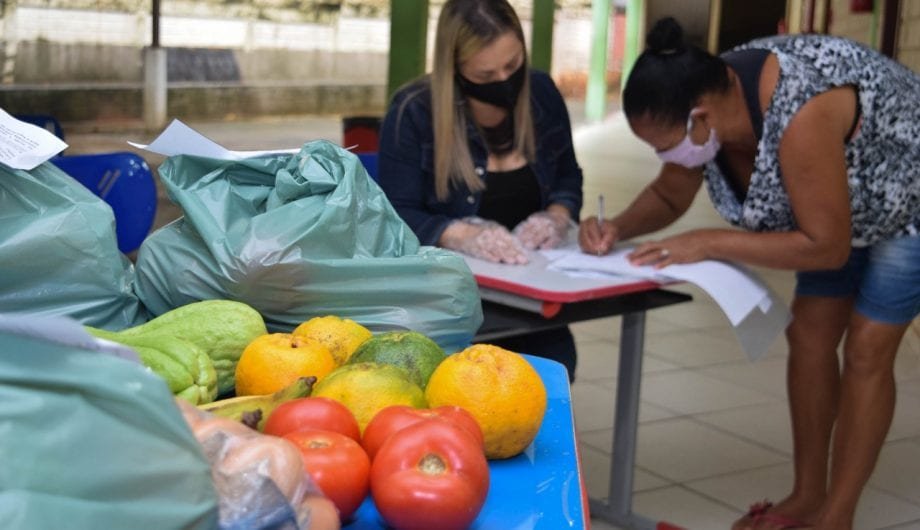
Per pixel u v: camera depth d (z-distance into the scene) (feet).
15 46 40.63
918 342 15.93
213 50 45.85
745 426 12.82
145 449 2.30
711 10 46.68
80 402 2.24
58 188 4.45
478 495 3.13
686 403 13.57
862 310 8.68
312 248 4.53
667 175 9.18
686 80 7.64
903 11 19.83
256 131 44.16
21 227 4.31
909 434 12.68
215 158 4.75
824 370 9.32
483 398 3.65
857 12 22.97
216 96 45.39
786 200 8.00
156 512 2.29
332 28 48.52
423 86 8.98
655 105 7.72
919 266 8.35
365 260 4.63
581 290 7.31
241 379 3.96
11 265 4.27
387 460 3.14
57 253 4.36
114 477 2.24
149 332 4.12
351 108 49.47
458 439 3.16
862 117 7.78
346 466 3.10
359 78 49.83
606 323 17.34
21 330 2.27
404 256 4.80
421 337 4.13
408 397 3.67
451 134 8.70
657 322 17.54
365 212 4.80
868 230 8.23
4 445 2.14
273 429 3.34
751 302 7.80
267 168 4.82
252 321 4.22
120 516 2.24
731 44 46.60
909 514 10.52
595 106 49.19
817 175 7.65
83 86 41.70
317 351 3.98
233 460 2.65
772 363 15.42
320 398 3.42
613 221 9.05
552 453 3.87
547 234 8.62
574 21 54.75
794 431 9.63
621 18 51.57
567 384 4.65
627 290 7.59
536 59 22.38
